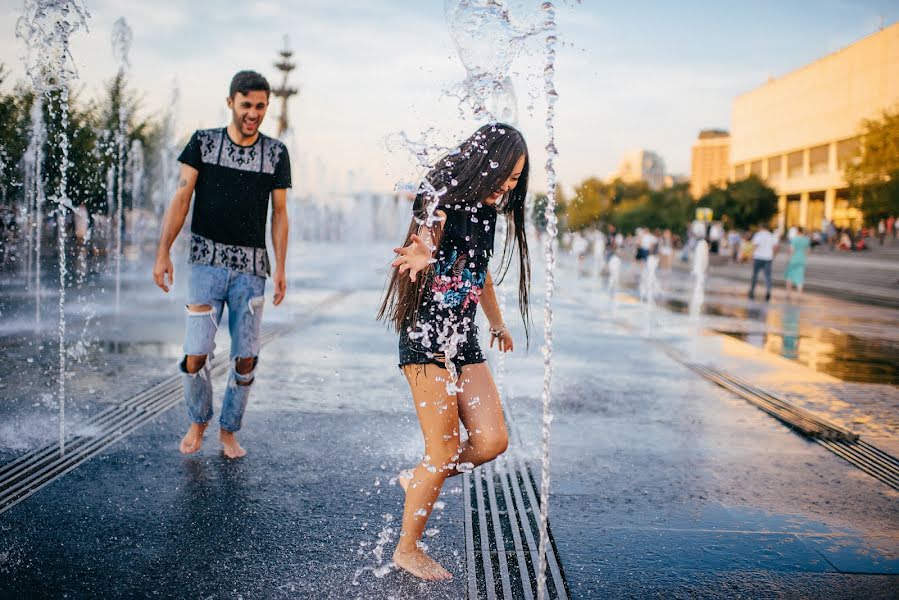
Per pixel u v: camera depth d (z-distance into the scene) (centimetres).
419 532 268
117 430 424
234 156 362
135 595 242
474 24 269
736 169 8419
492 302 303
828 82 6284
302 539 289
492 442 260
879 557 293
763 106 7650
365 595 247
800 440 461
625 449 428
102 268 1700
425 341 256
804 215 6850
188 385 377
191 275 366
